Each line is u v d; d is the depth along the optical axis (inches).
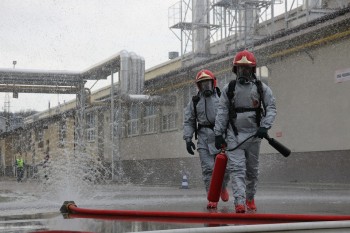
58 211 228.7
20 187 651.5
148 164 1219.2
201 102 259.6
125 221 179.2
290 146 789.2
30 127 1878.7
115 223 172.6
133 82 1079.0
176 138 1117.1
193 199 336.2
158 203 293.1
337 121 708.0
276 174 802.8
